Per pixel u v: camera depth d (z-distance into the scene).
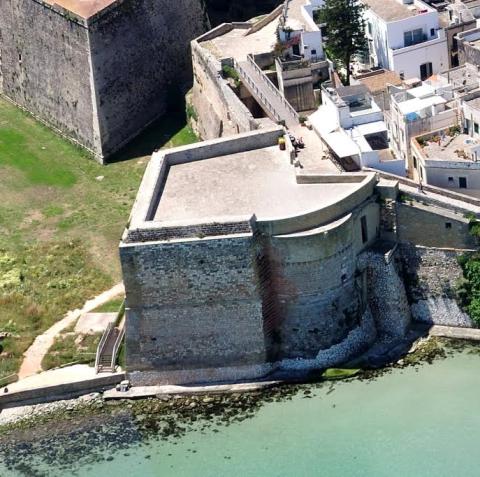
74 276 119.38
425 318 108.12
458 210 104.38
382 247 106.31
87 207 130.38
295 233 101.44
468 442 95.56
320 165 110.62
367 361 104.69
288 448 97.00
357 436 97.25
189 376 105.06
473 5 131.50
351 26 125.12
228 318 103.25
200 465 96.38
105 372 105.81
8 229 127.62
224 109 128.38
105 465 97.50
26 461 98.88
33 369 107.38
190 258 101.31
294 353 105.00
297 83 124.69
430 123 112.69
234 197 106.56
